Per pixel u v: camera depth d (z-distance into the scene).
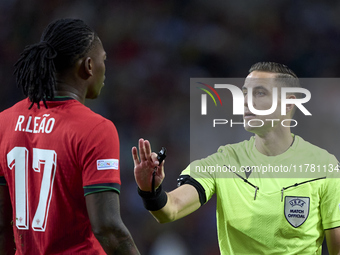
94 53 8.15
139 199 33.28
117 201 7.60
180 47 40.28
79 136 7.54
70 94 7.96
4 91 36.22
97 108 37.28
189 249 31.52
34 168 7.76
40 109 7.96
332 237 9.97
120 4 40.34
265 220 9.88
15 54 37.59
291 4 42.47
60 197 7.61
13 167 7.89
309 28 42.19
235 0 41.94
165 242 31.56
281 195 9.90
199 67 40.03
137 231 32.12
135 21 40.38
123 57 39.19
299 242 9.89
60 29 7.89
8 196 8.25
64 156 7.56
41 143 7.72
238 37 41.62
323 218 10.06
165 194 9.19
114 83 38.47
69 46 7.85
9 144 7.97
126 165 34.66
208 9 41.28
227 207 10.14
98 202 7.45
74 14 39.50
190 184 10.17
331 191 9.99
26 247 7.84
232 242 10.18
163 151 8.54
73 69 7.96
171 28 40.66
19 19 38.47
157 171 8.73
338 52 41.84
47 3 39.16
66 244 7.70
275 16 42.34
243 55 41.12
